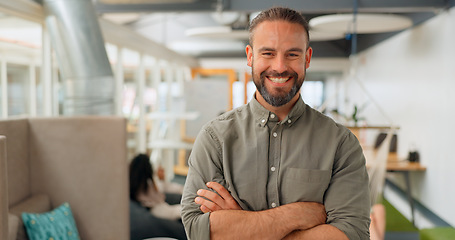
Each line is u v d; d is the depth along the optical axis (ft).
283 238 3.46
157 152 20.29
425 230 10.19
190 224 3.61
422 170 15.05
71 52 9.77
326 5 13.42
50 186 8.98
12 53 10.05
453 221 12.44
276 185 3.51
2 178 5.14
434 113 13.97
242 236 3.44
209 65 29.48
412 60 16.29
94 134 8.98
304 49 3.33
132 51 17.34
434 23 13.98
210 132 3.72
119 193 9.02
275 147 3.55
